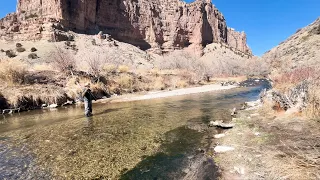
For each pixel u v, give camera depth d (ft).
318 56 80.84
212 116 42.24
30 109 60.90
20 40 233.96
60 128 36.42
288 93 35.88
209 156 21.59
